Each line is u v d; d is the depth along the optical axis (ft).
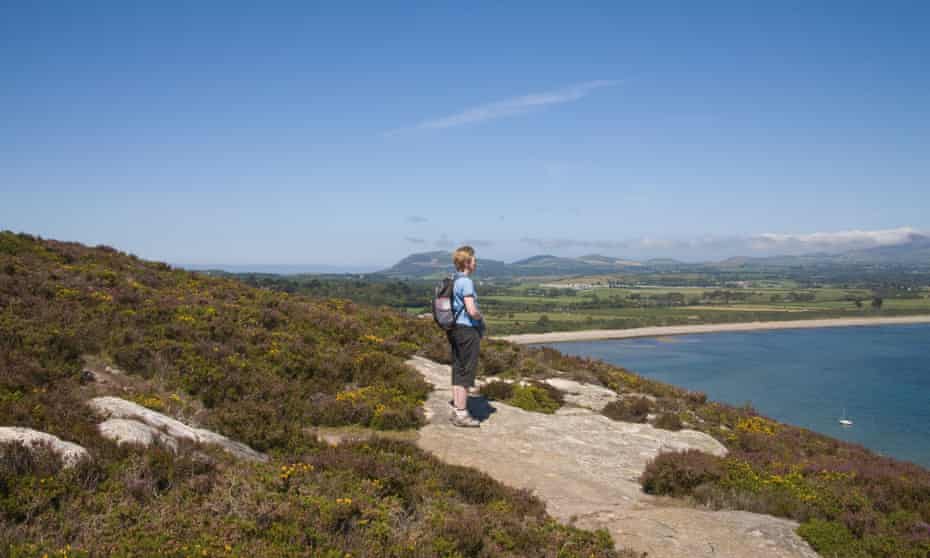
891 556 22.93
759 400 212.23
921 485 31.99
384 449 27.78
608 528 23.12
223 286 66.85
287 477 20.43
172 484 19.11
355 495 20.24
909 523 26.71
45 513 16.05
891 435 167.32
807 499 28.17
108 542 15.30
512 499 23.95
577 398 48.49
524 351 62.28
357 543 17.51
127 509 16.76
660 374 274.98
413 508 20.93
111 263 64.44
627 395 52.80
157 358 37.52
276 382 38.42
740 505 27.68
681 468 29.40
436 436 34.81
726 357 341.00
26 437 19.10
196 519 16.99
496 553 18.83
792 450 43.68
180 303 50.49
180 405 31.89
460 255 37.17
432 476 24.67
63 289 46.03
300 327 52.39
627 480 30.91
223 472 20.56
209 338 43.47
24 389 28.12
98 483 18.03
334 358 44.29
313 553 16.24
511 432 36.81
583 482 29.53
